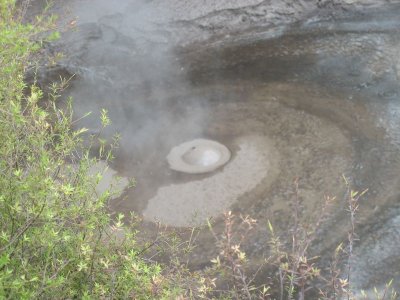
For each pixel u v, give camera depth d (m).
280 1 9.12
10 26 3.10
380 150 6.29
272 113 7.11
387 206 5.57
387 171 6.00
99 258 2.98
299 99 7.30
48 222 2.74
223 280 4.73
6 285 2.41
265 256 5.12
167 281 3.12
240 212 5.71
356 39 8.45
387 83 7.39
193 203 5.87
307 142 6.54
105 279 2.94
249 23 9.02
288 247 5.18
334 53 8.20
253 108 7.24
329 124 6.80
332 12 9.07
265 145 6.59
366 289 4.75
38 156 3.08
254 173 6.19
